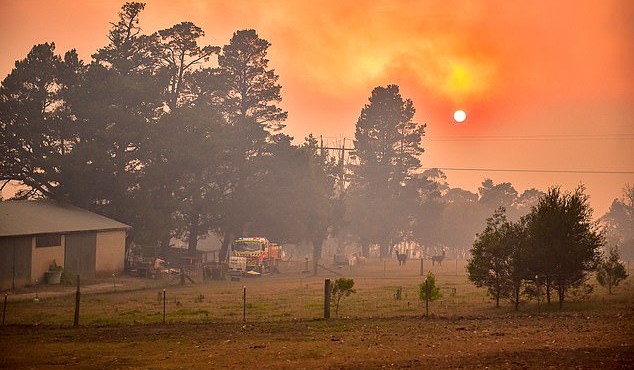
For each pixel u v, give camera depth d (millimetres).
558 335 23578
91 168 70062
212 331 26094
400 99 136125
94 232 62219
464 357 19500
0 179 72125
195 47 93312
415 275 70312
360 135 136625
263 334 25125
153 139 74750
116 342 23609
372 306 36219
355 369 18047
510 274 34250
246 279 67625
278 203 88062
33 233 53500
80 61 75625
